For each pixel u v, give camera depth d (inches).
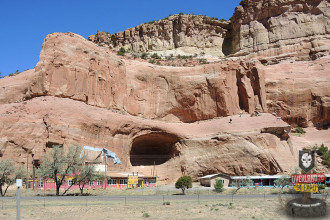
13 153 1888.5
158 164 2635.3
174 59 3651.6
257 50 3462.1
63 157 1555.1
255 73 2815.0
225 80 2819.9
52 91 2274.9
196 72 2903.5
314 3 3422.7
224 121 2630.4
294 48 3289.9
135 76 2822.3
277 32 3440.0
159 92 2851.9
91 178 1585.9
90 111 2274.9
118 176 1995.6
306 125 2800.2
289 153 2301.9
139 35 4252.0
